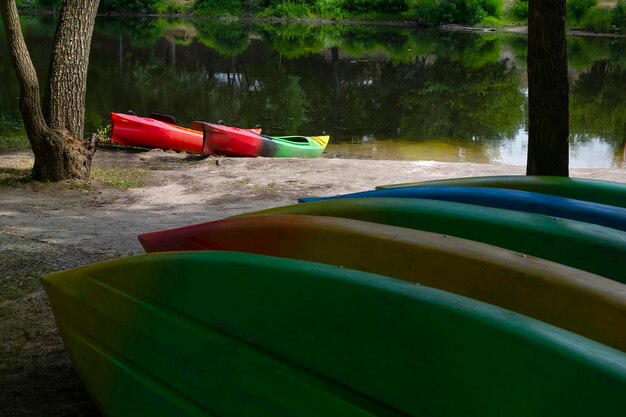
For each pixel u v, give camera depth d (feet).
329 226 10.80
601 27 146.00
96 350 10.70
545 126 18.17
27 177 34.19
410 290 8.36
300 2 168.55
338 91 74.95
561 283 8.96
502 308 8.18
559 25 17.78
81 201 30.71
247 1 168.96
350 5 167.32
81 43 34.14
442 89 77.30
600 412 6.84
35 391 11.92
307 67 91.81
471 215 11.53
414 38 132.67
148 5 165.17
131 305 10.26
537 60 18.02
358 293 8.51
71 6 33.76
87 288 10.76
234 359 9.24
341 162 40.68
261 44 115.75
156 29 134.31
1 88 66.90
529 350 7.39
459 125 59.26
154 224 25.57
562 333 7.63
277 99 69.62
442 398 7.73
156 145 47.06
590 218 12.15
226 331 9.36
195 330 9.61
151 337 10.05
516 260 9.57
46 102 34.04
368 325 8.33
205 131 44.06
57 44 33.81
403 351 8.05
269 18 165.37
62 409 11.40
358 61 98.53
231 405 9.25
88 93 68.64
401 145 51.49
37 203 29.76
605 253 10.45
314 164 40.04
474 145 51.83
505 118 62.23
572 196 13.83
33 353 13.23
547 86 18.01
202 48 107.65
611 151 49.78
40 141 33.60
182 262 9.86
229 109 63.93
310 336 8.68
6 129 51.19
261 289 9.13
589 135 55.42
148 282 10.12
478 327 7.73
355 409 8.24
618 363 7.08
